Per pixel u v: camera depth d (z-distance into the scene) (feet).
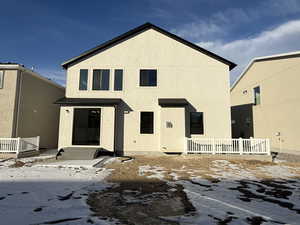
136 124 40.78
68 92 41.68
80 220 11.51
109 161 32.55
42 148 49.37
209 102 41.24
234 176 23.15
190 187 18.58
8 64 40.06
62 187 18.10
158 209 13.33
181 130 37.96
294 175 23.82
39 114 48.39
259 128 51.93
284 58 43.55
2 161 30.86
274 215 12.52
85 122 39.70
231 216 12.32
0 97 39.50
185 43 42.73
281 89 44.11
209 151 36.70
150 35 43.19
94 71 42.39
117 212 12.76
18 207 13.33
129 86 41.86
